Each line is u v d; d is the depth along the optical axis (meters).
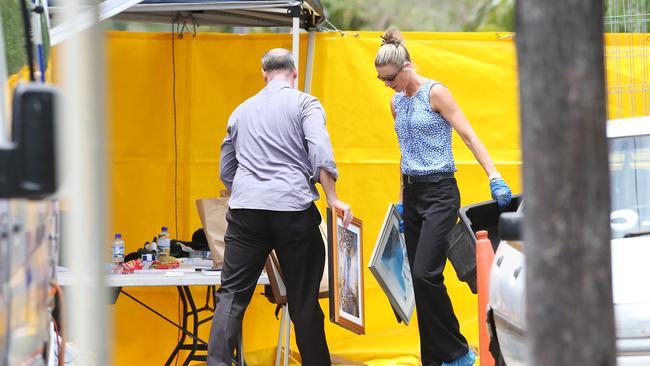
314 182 21.20
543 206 7.47
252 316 27.50
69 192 6.96
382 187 27.41
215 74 27.56
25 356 10.32
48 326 12.91
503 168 27.42
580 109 7.40
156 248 25.14
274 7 24.05
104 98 6.92
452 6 58.72
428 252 22.80
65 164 7.30
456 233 21.72
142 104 27.42
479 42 27.50
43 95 8.00
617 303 14.29
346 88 27.41
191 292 27.41
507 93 27.44
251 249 21.22
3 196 7.98
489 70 27.48
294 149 21.25
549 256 7.48
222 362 20.89
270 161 21.14
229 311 21.05
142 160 27.44
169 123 27.53
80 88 6.89
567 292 7.48
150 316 27.39
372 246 27.42
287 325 25.09
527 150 7.53
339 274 21.36
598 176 7.46
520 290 15.70
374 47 27.41
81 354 7.29
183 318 26.08
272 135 21.27
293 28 24.17
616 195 17.48
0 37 10.12
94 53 6.91
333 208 21.09
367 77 27.39
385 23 58.72
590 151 7.43
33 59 12.70
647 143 17.84
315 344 21.47
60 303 14.58
